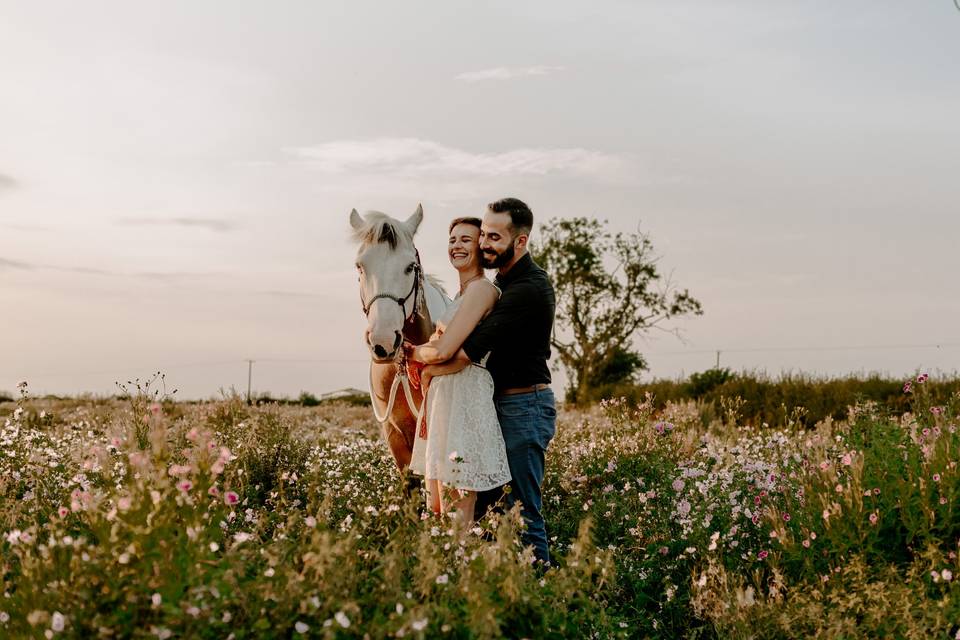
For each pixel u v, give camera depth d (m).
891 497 4.25
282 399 21.16
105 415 7.78
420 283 5.53
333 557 2.86
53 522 3.29
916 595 3.66
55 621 2.50
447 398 4.54
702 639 4.00
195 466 3.05
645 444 6.79
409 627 2.66
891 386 16.94
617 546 5.00
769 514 4.45
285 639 2.70
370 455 6.89
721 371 23.27
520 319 4.58
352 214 5.61
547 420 4.80
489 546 3.22
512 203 4.68
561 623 3.03
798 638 3.59
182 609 2.60
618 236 45.53
